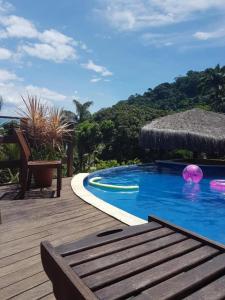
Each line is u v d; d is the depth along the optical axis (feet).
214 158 53.57
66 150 26.13
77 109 135.64
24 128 23.20
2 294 8.25
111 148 98.22
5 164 19.89
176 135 42.42
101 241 7.20
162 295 5.18
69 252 6.60
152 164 44.29
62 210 15.89
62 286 5.80
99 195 25.86
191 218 20.65
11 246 11.30
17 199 18.02
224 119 47.73
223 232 18.25
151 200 24.79
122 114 104.78
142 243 7.22
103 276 5.78
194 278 5.65
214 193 27.30
